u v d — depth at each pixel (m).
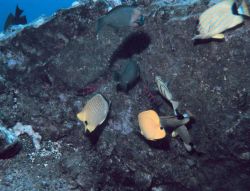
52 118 1.62
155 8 1.52
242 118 1.19
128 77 1.40
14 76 1.76
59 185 1.41
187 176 1.39
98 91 1.57
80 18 1.70
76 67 1.63
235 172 1.29
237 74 1.21
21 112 1.66
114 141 1.48
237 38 1.21
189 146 1.29
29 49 1.76
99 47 1.61
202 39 1.29
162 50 1.40
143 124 1.25
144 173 1.45
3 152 1.42
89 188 1.44
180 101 1.32
